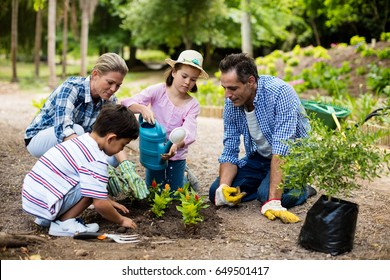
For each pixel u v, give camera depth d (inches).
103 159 173.5
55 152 176.9
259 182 221.0
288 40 1047.0
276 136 200.7
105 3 1107.3
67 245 167.9
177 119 215.8
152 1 873.5
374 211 206.7
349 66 583.2
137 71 1131.9
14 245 162.9
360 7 854.5
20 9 987.9
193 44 1171.9
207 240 177.3
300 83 538.6
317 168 164.6
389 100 233.8
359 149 162.1
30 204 176.7
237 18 874.1
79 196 176.4
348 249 167.5
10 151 297.9
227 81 193.0
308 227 169.9
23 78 938.7
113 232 181.8
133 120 175.2
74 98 199.3
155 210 191.5
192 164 286.5
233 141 220.4
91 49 1175.0
